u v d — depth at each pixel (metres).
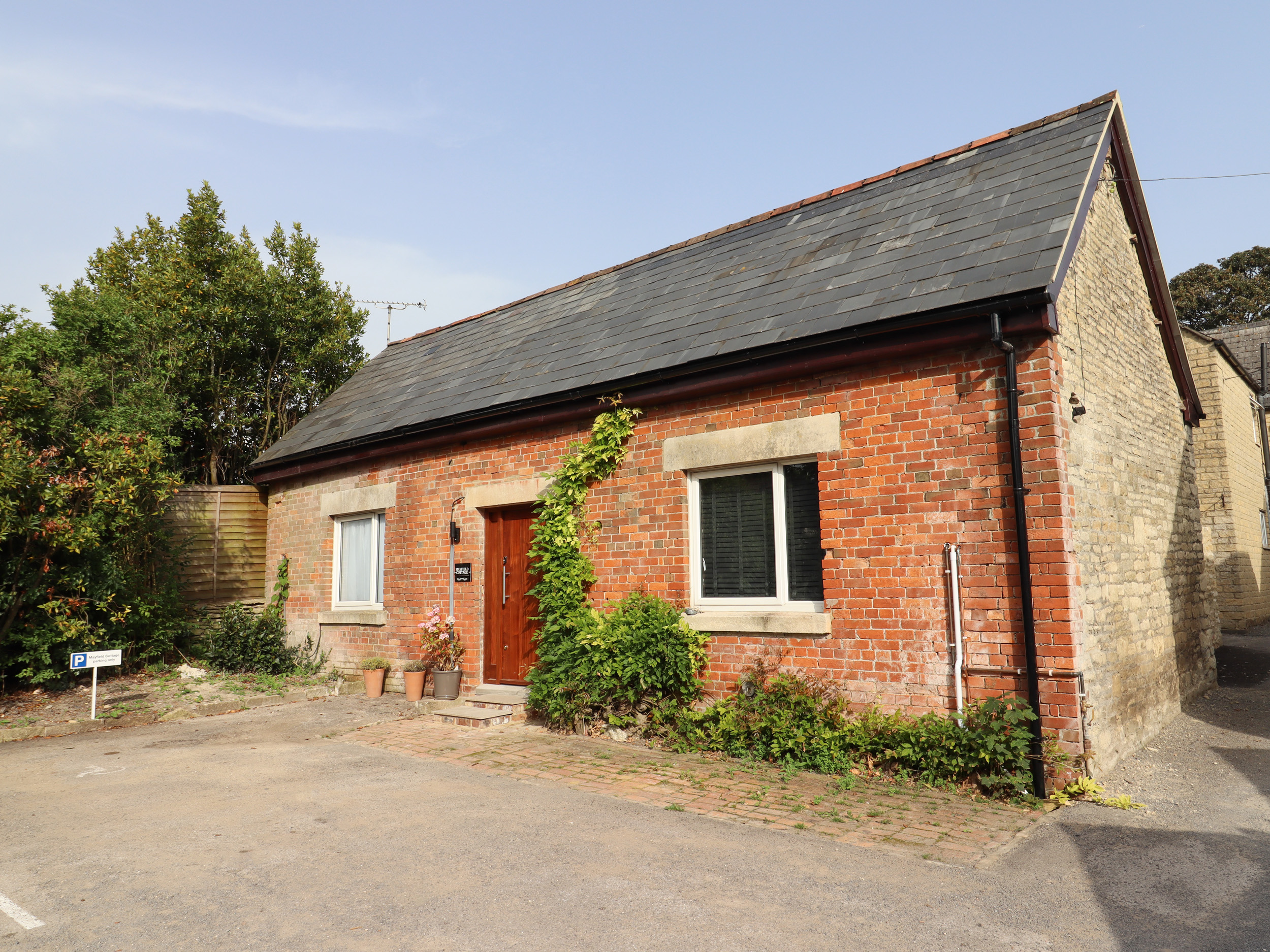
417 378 13.09
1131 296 8.78
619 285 11.70
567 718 8.50
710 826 5.42
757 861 4.76
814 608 7.41
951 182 8.59
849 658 6.96
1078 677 5.89
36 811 5.75
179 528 13.12
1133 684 7.48
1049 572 5.99
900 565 6.74
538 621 9.70
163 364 15.49
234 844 5.05
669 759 7.30
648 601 8.23
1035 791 5.91
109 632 11.15
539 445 9.73
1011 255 6.61
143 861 4.76
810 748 6.89
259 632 12.28
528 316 12.84
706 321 8.78
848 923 3.94
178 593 12.58
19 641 10.08
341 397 14.70
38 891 4.34
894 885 4.40
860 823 5.47
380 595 11.81
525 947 3.69
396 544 11.44
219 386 17.39
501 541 10.22
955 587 6.41
